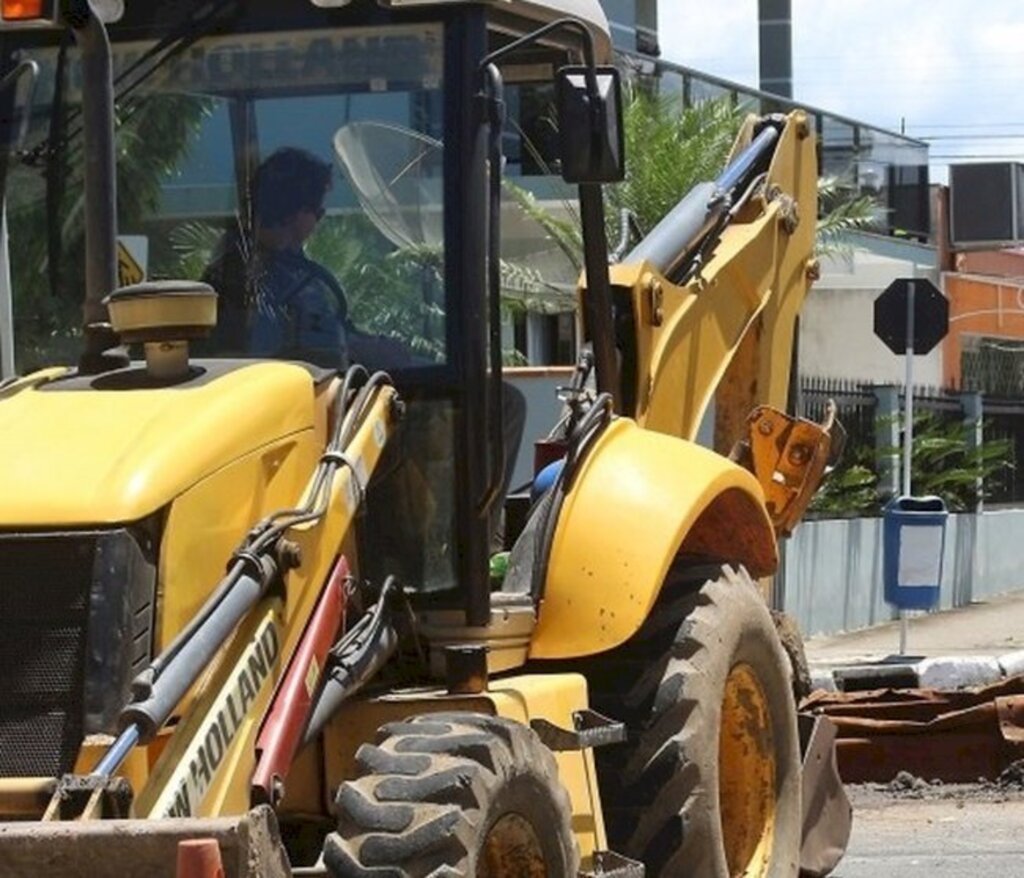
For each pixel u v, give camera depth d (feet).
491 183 33.88
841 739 58.75
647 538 34.91
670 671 36.01
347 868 27.58
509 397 39.22
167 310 30.19
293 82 34.71
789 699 39.86
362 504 32.17
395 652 33.12
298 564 29.45
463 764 28.35
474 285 33.53
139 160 35.22
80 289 35.04
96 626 26.91
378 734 29.68
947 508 117.80
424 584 33.45
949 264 152.35
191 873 23.11
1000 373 159.02
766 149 46.96
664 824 35.47
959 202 150.51
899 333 86.94
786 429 44.57
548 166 38.22
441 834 27.48
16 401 30.07
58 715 26.78
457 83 33.88
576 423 36.01
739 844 39.32
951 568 120.98
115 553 27.12
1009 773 57.93
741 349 45.47
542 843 30.07
